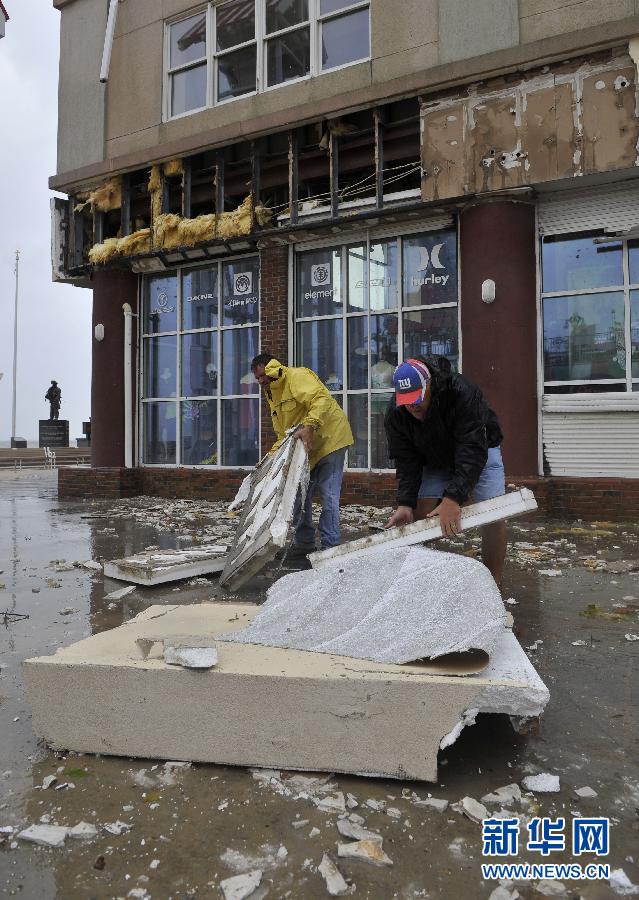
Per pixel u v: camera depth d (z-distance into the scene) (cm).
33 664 252
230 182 1021
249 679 233
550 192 792
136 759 244
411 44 847
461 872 181
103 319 1134
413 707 221
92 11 1141
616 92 727
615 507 760
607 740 252
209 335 1080
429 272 884
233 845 193
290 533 416
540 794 217
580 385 791
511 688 219
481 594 254
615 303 777
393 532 351
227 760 235
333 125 905
